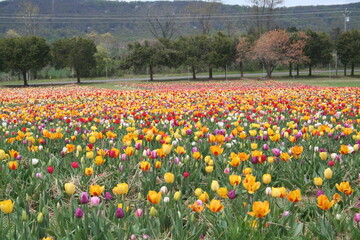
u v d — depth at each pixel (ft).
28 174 18.85
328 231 12.91
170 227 13.62
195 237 12.14
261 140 23.88
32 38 170.19
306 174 18.20
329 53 197.16
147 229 12.45
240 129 22.95
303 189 17.17
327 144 23.54
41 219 12.34
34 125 31.27
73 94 68.69
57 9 552.41
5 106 52.95
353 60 190.19
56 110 41.57
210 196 16.33
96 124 33.30
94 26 507.71
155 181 17.01
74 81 194.29
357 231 12.24
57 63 191.31
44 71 240.32
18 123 33.22
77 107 45.85
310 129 23.39
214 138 19.53
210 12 309.83
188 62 185.26
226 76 206.39
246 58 192.75
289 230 12.78
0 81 212.23
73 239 11.94
